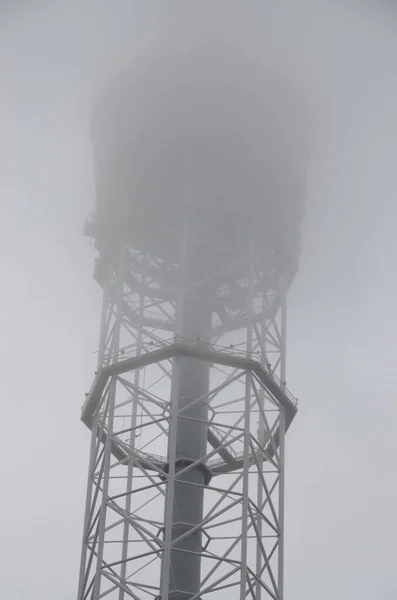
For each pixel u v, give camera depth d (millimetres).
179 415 97750
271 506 95125
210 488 94188
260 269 105188
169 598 92375
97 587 90750
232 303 104188
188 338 99250
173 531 95000
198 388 100438
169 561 89938
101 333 103312
